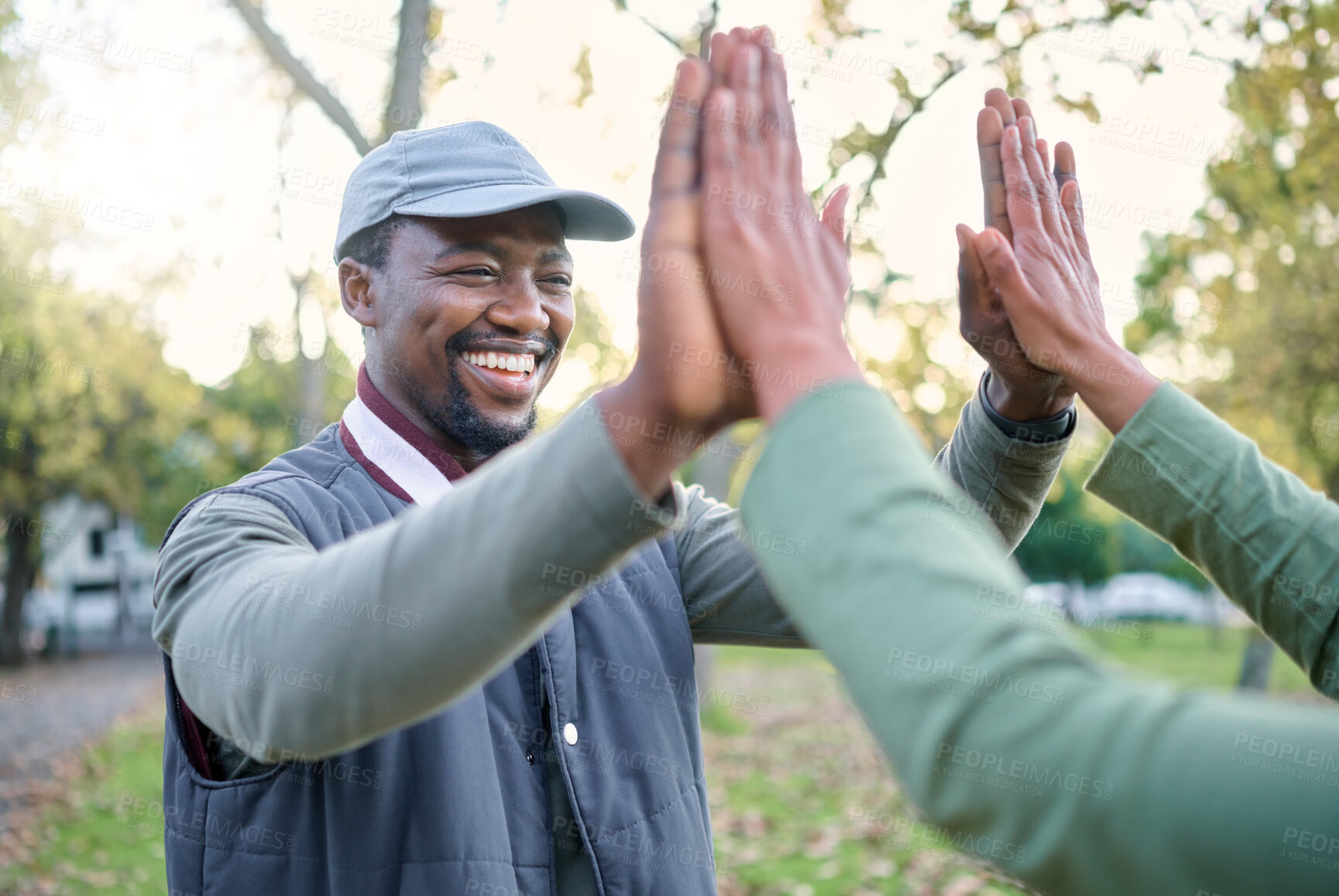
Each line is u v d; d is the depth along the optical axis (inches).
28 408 598.9
